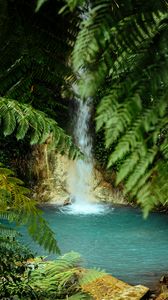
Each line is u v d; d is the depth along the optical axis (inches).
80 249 326.6
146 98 34.2
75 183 541.6
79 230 387.2
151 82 33.7
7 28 87.9
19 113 104.0
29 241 327.6
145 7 35.5
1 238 126.8
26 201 112.3
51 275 159.5
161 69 34.0
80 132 562.3
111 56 36.2
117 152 31.6
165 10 36.1
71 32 87.7
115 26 34.6
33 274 156.3
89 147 555.5
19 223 113.5
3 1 83.8
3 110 103.4
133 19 35.1
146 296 217.2
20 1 87.4
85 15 43.9
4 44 90.5
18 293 126.6
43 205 507.8
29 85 106.1
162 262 293.7
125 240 355.3
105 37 33.7
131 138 31.9
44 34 89.3
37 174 541.6
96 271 163.0
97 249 327.3
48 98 114.0
